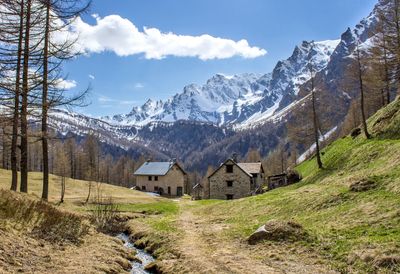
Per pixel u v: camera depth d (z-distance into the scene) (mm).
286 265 17766
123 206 58031
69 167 111438
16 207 21844
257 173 87500
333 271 16281
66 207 47281
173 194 107062
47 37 25391
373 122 55469
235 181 80188
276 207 34344
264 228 23484
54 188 70562
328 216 25734
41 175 81188
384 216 21531
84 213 43031
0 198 22016
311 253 19266
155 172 106812
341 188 32344
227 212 41125
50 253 17078
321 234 21750
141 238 32000
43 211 24016
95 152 115750
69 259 17016
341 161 47938
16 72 22391
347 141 58531
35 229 20219
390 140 42969
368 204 24875
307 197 33094
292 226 23078
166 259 22422
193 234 29250
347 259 17266
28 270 13680
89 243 22609
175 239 27547
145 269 21312
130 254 24406
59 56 24828
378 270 15289
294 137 65375
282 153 123938
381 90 68125
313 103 57031
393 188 25938
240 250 21922
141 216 49750
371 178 29203
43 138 30062
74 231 23594
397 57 56594
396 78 61656
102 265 17453
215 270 17484
